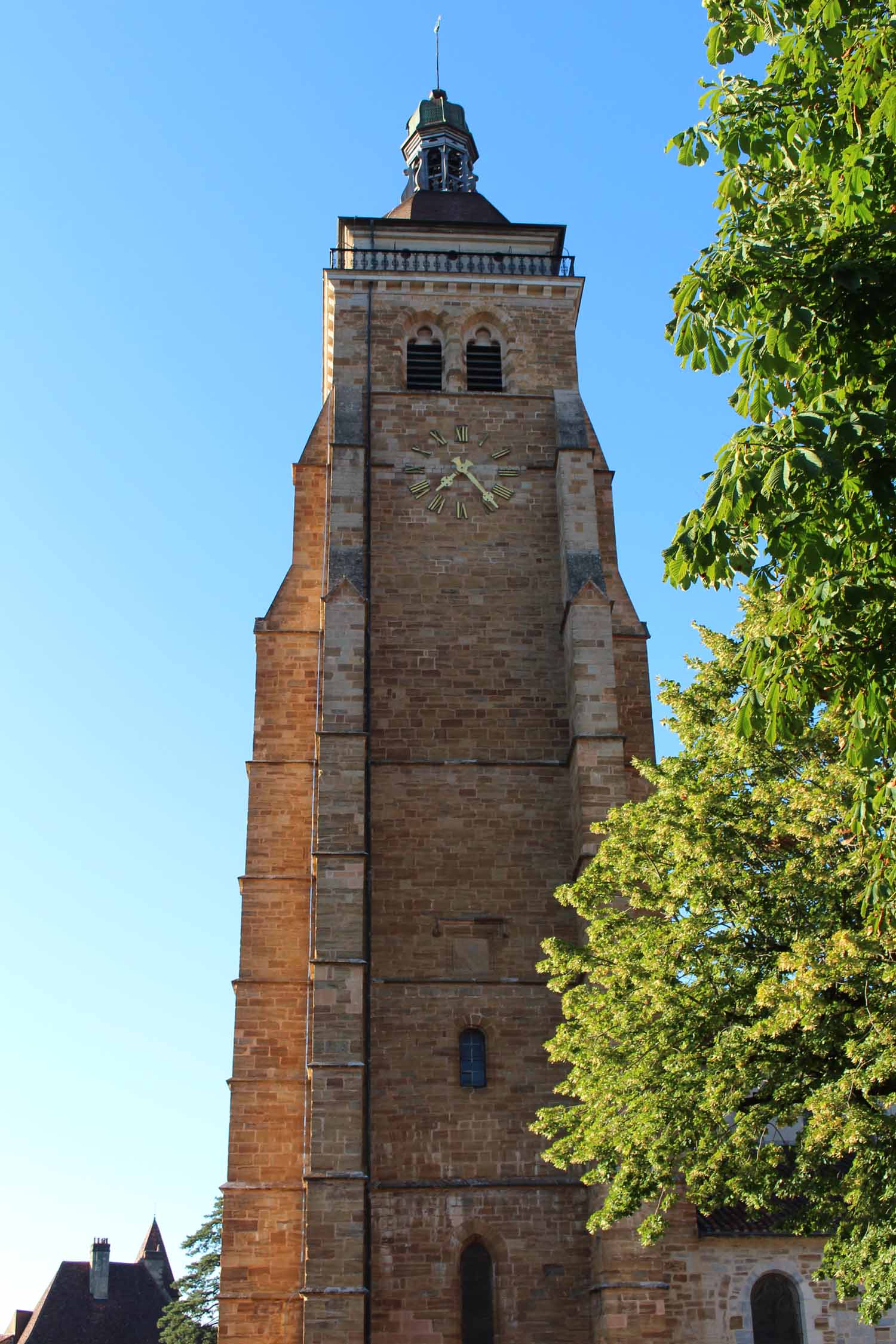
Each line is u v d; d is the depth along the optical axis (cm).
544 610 4691
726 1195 2997
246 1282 4019
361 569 4506
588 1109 3216
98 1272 8638
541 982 4150
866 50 1700
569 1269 3809
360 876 4028
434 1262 3784
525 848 4338
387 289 5231
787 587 1838
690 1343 3681
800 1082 2731
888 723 1795
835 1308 3759
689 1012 2891
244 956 4397
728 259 1795
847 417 1631
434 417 4972
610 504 5128
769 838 2911
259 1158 4159
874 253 1727
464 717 4512
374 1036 4034
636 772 4603
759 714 1811
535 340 5191
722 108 2016
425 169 6381
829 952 2484
